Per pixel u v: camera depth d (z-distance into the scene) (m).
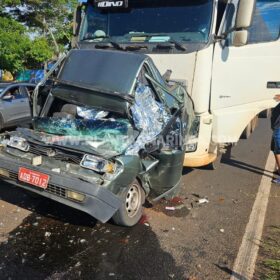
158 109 4.21
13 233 3.89
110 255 3.60
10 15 26.75
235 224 4.43
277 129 5.67
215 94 5.30
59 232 3.97
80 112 4.23
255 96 5.84
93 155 3.64
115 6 5.60
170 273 3.38
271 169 6.76
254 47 5.71
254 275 3.42
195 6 5.23
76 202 3.55
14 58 21.45
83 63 4.26
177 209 4.74
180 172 4.48
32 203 4.63
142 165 3.96
